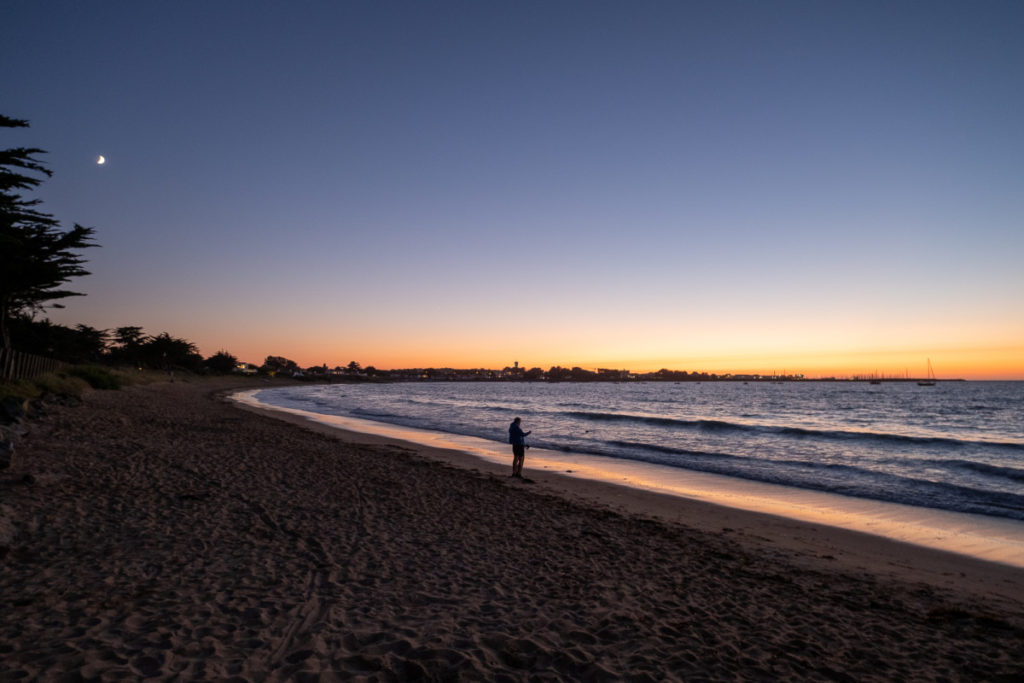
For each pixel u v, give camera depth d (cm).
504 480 1591
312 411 4697
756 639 586
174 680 410
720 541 1042
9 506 773
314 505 1020
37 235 2338
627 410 6019
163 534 764
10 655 423
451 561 775
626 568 812
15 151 1975
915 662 555
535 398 9681
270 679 427
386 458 1833
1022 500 1496
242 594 594
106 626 489
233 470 1269
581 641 549
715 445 2745
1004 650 596
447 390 16000
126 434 1636
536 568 779
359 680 439
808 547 1035
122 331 8312
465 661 482
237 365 16188
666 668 504
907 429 3903
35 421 1549
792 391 14975
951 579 870
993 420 4875
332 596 612
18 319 4106
